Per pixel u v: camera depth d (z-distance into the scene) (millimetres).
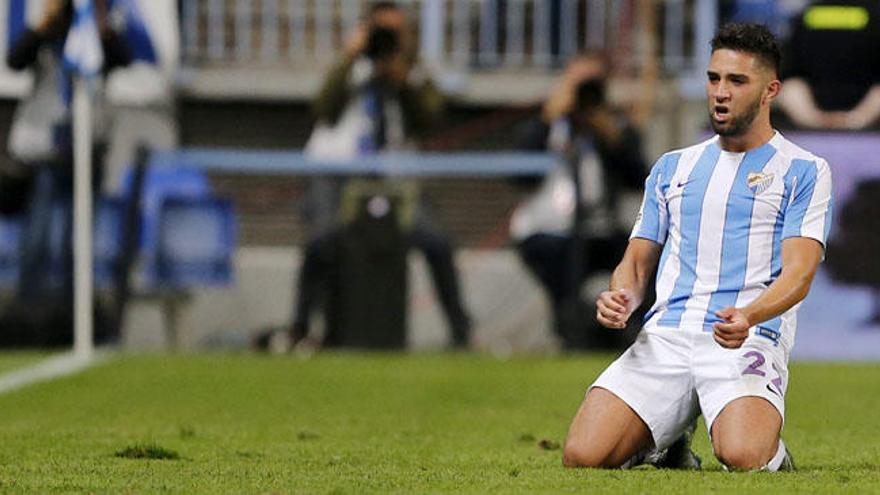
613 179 52156
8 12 64312
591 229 52188
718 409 23125
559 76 68750
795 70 51844
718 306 23531
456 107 68750
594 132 51969
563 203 52188
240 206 65750
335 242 51531
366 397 38594
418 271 61000
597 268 52656
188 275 55812
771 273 23547
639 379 23672
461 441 29531
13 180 53438
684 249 23906
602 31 67625
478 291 61000
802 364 48938
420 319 60906
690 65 67375
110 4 54562
